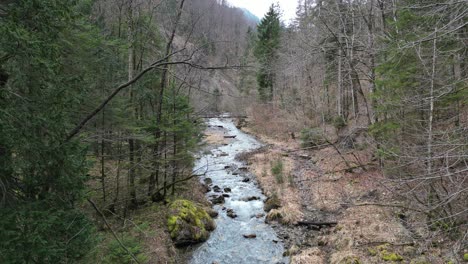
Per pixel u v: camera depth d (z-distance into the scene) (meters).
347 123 20.67
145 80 12.52
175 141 13.39
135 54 12.88
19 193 5.10
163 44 14.60
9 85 4.75
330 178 15.46
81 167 5.62
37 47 4.44
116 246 7.79
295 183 15.98
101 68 10.84
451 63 7.92
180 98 13.32
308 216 12.46
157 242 10.05
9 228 4.30
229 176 19.12
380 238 9.34
